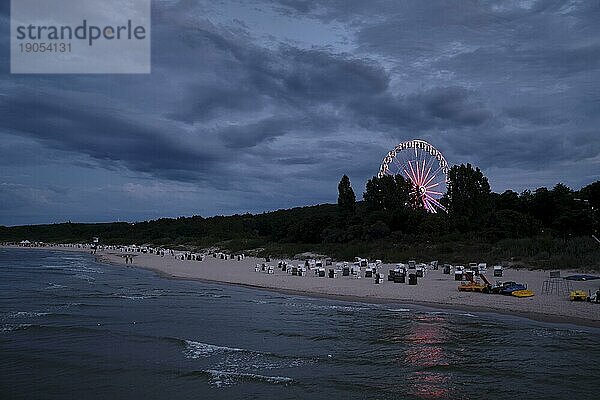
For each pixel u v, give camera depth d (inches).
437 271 2268.7
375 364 845.8
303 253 3580.2
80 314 1376.7
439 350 922.7
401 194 3991.1
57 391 746.2
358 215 3858.3
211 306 1508.4
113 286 2121.1
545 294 1491.1
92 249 6235.2
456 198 3747.5
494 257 2509.8
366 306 1456.7
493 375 772.6
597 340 975.0
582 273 1990.7
